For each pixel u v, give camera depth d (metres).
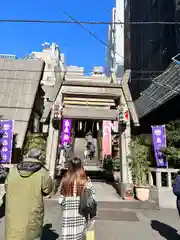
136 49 20.97
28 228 2.89
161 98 11.77
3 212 6.25
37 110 15.91
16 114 13.37
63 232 3.25
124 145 9.20
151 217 6.59
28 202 2.96
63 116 9.48
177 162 8.29
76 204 3.32
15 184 3.01
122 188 8.60
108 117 9.75
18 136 11.98
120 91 9.81
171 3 15.70
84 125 29.95
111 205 7.64
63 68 11.08
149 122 15.97
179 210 4.39
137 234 5.10
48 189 3.13
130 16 22.58
